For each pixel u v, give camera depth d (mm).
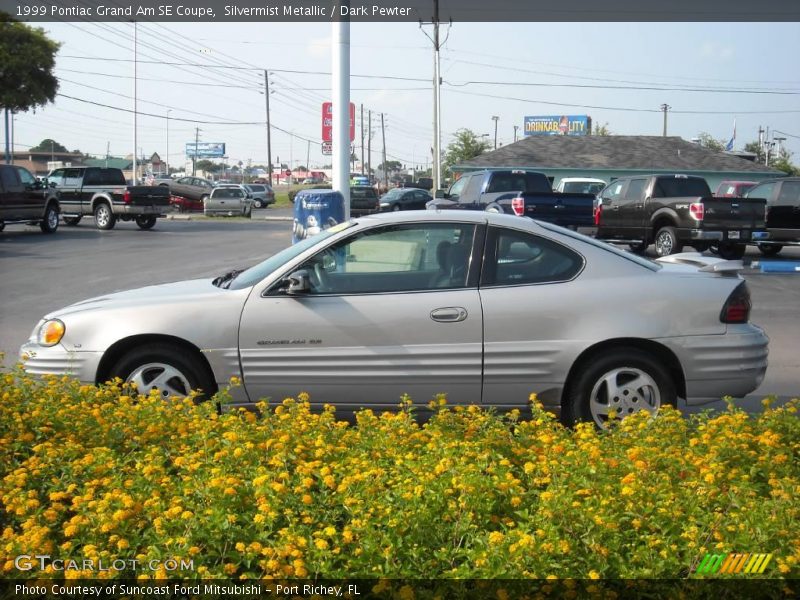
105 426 4711
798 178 21328
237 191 46469
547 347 6188
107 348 6289
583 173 55219
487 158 56312
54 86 39344
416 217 6457
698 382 6273
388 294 6270
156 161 92562
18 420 4676
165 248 24031
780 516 3539
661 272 6406
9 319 12148
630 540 3500
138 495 3742
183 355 6340
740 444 4473
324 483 3764
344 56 14047
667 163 55625
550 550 3234
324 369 6254
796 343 10781
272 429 4609
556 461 4031
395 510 3564
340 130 14180
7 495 3756
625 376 6285
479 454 4133
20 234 28375
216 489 3613
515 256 6355
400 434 4605
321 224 13172
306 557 3287
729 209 19297
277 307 6273
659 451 4309
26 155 114500
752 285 16391
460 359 6203
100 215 31750
